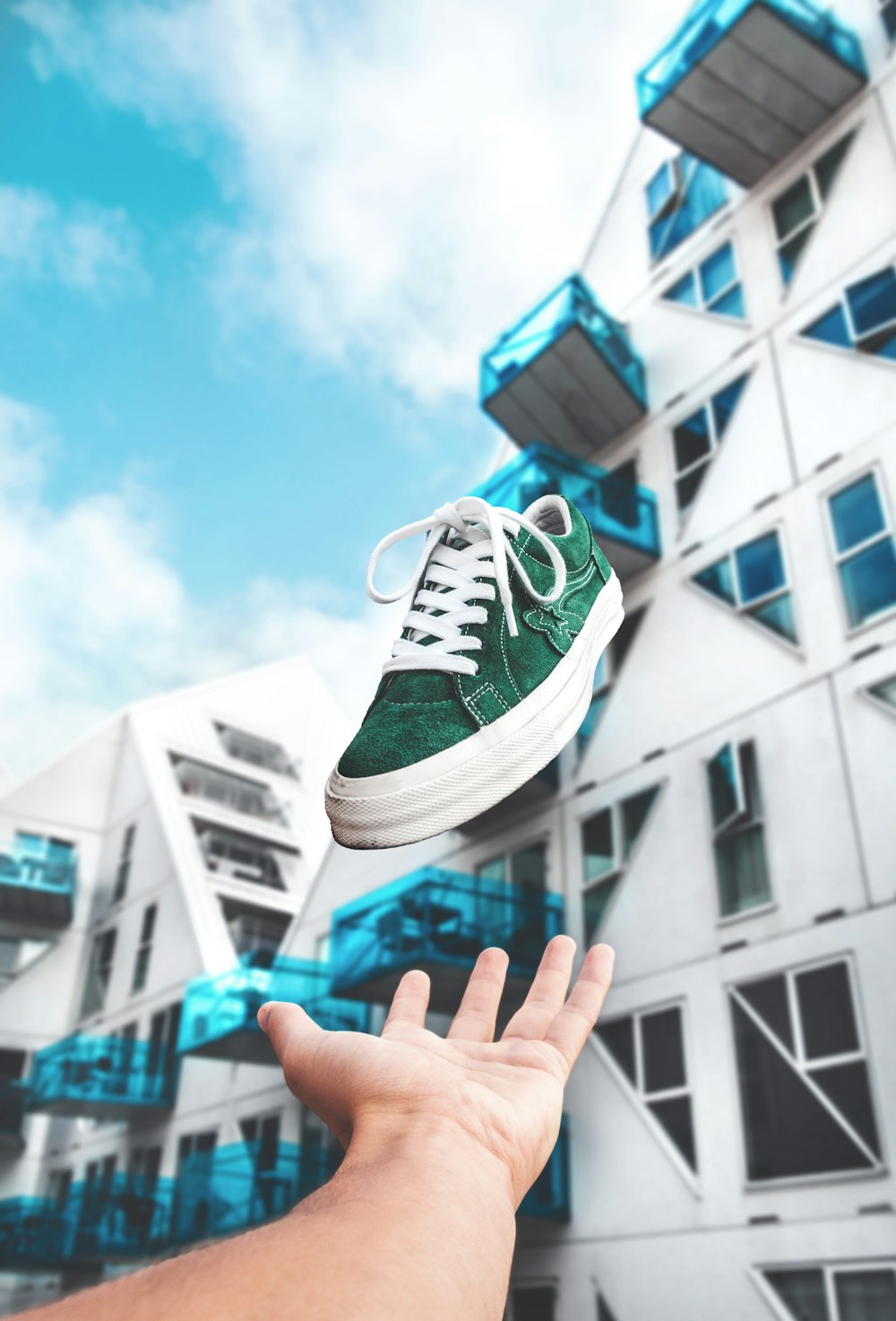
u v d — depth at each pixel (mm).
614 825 8359
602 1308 6902
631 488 9172
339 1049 587
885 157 8125
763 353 8734
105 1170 13125
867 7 8727
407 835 926
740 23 8219
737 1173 6387
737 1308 6074
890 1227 5484
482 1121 531
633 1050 7426
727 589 8211
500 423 10461
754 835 7156
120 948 15023
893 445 7168
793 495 7918
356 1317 307
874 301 7812
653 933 7625
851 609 7098
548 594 1108
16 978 15242
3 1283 12633
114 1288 317
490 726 1001
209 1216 10227
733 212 9633
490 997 849
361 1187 424
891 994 5906
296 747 17984
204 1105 11953
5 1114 14203
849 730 6781
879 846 6289
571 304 9383
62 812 16562
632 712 8656
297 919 12016
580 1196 7387
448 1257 374
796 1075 6270
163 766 16312
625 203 11297
